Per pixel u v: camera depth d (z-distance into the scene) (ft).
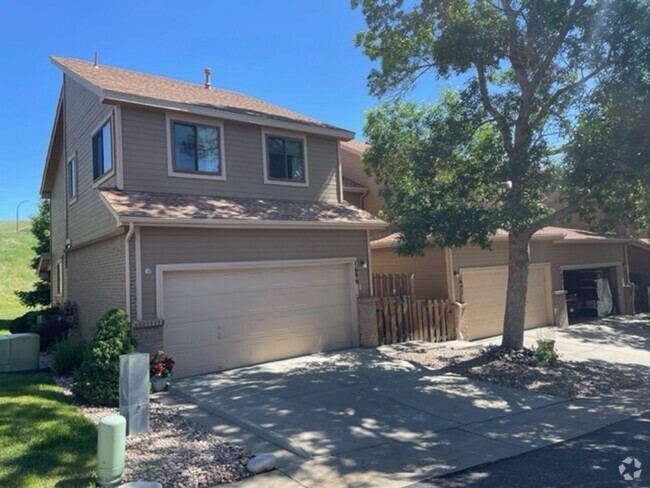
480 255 52.60
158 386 30.32
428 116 41.06
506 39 34.04
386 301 45.24
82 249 45.27
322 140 48.01
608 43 31.04
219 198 39.73
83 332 43.80
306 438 21.38
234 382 31.68
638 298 73.51
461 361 36.86
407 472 17.83
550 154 34.99
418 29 37.96
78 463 17.38
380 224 43.62
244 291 36.91
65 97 52.03
